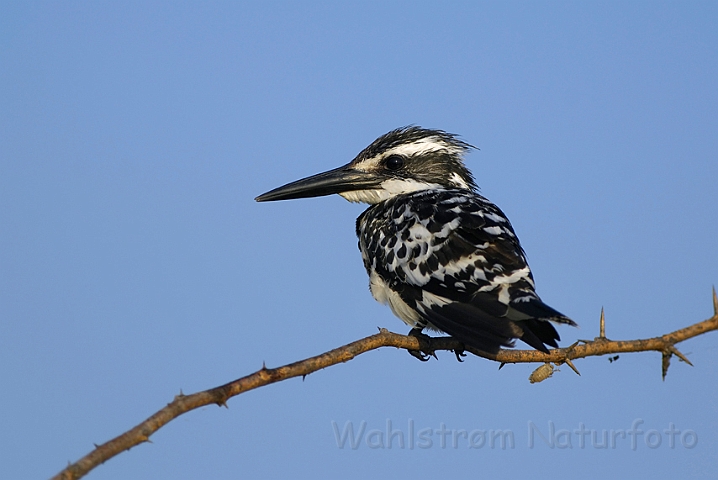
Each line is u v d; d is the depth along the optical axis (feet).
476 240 37.35
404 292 38.65
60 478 18.21
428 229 38.58
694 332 28.99
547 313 32.73
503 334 32.86
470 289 35.96
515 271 36.04
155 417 20.48
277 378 23.68
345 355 26.27
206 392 21.83
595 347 30.42
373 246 41.14
